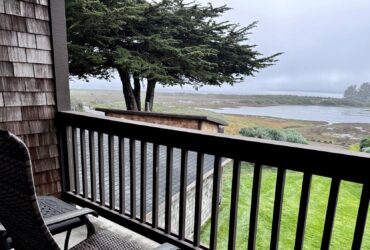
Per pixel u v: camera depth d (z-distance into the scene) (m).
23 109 2.38
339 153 1.18
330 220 1.28
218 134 1.59
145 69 12.34
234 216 1.60
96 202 2.46
